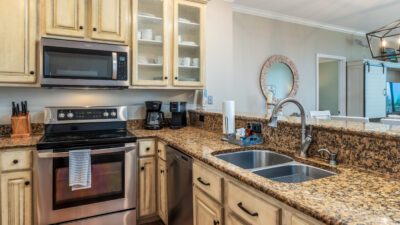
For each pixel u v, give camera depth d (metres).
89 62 2.17
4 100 2.24
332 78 5.26
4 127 2.23
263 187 0.94
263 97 3.92
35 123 2.34
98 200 2.01
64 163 1.89
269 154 1.67
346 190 0.90
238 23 3.69
